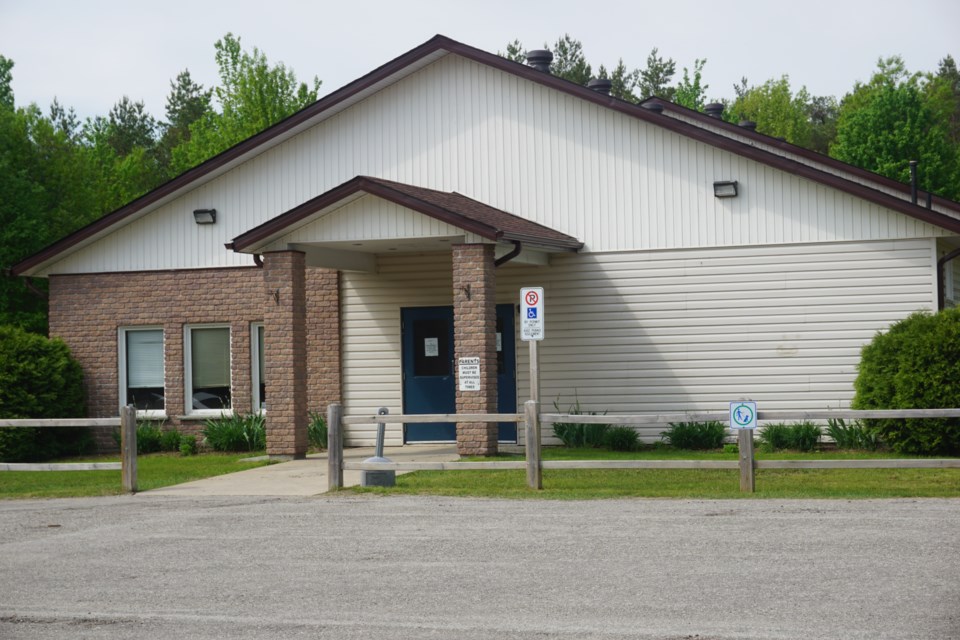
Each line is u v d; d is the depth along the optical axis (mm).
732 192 20781
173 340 24156
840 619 7871
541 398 21859
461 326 19016
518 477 16234
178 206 24156
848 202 20359
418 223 19172
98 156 54875
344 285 23219
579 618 8172
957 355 18047
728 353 20922
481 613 8406
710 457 19094
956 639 7328
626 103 21281
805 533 11000
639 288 21359
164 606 8945
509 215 21672
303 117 22875
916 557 9742
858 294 20312
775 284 20703
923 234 19984
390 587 9328
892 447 18844
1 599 9344
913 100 45531
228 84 41281
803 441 19875
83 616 8703
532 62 23094
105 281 24531
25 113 34844
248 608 8797
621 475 16422
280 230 19844
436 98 22625
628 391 21375
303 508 13836
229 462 20500
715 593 8727
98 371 24500
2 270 30656
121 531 12516
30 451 22766
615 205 21516
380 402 22969
